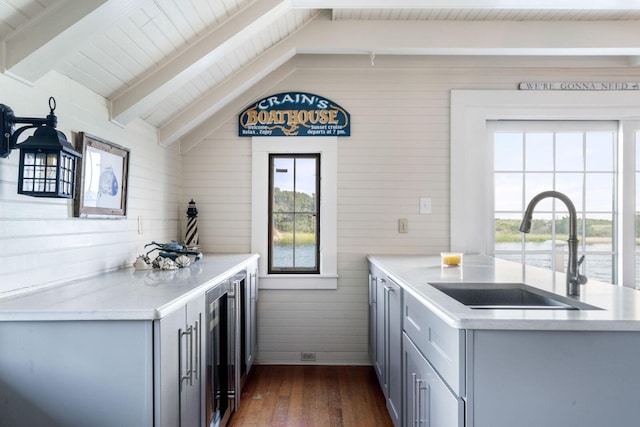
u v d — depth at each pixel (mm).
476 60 3119
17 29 1390
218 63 2502
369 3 2143
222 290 2010
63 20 1393
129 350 1286
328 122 3160
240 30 2148
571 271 1618
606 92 3115
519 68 3141
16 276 1450
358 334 3189
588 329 1214
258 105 3162
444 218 3160
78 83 1807
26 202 1494
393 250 3170
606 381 1233
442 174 3164
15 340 1291
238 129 3172
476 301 1888
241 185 3186
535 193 3205
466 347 1236
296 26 2680
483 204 3152
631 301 1488
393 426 2297
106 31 1644
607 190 3189
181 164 3172
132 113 2141
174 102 2551
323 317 3191
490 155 3215
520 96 3123
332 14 2643
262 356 3197
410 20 2701
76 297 1435
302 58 3133
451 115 3139
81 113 1828
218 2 1975
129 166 2260
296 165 3250
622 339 1230
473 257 2936
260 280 3174
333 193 3162
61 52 1466
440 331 1422
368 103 3172
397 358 2111
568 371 1233
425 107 3162
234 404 2354
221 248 3186
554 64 3100
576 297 1556
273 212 3250
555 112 3119
